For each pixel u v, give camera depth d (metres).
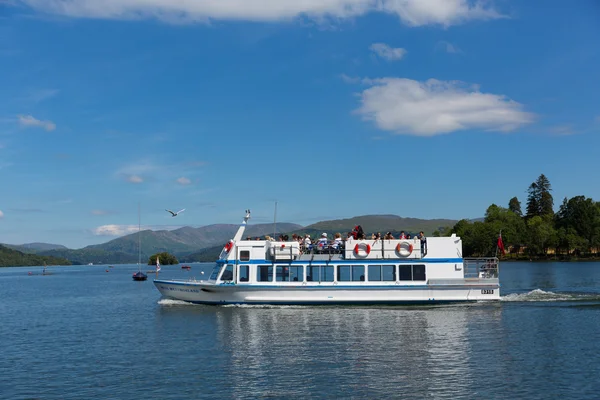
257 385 28.55
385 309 52.88
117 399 26.84
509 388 27.55
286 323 46.00
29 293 103.75
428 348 36.31
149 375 30.91
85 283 144.12
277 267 55.00
